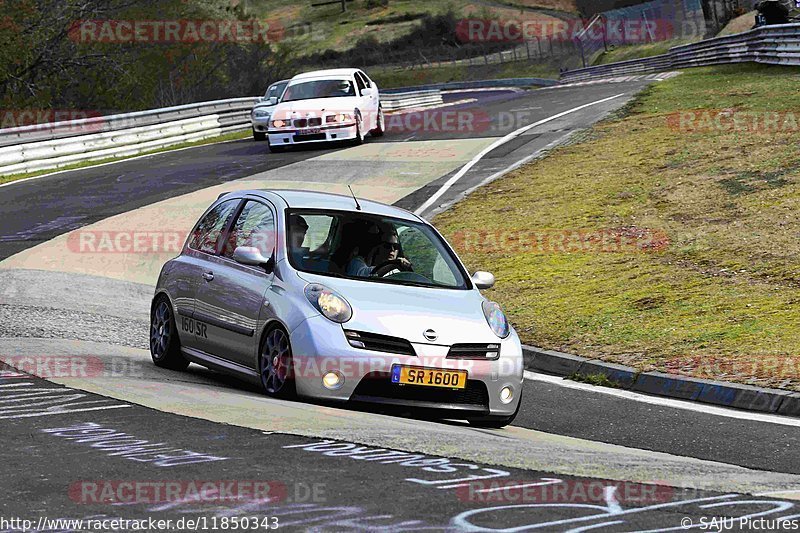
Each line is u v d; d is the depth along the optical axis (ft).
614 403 110.93
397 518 51.34
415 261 100.22
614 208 219.00
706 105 328.49
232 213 106.93
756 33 460.96
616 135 298.76
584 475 64.28
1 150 311.88
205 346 102.99
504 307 160.35
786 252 171.83
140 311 152.97
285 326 90.07
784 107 301.63
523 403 110.11
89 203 248.73
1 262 183.01
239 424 74.59
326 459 64.28
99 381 92.94
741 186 219.00
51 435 69.72
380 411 88.99
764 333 131.23
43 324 132.05
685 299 152.97
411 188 258.57
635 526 52.19
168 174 295.07
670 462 75.61
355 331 88.02
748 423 100.12
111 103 603.26
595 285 167.94
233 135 439.22
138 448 66.18
